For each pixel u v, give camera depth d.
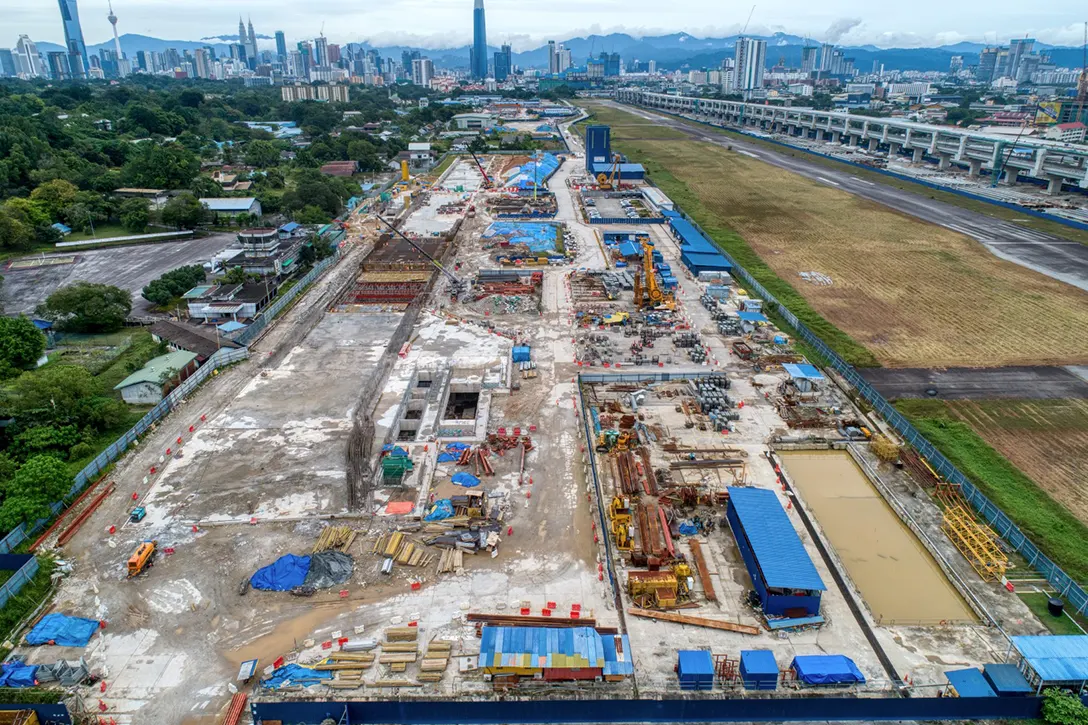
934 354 81.94
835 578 46.78
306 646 40.28
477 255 123.00
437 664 38.62
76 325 87.38
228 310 90.00
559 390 71.88
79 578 45.69
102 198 143.62
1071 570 47.12
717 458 59.88
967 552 48.91
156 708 36.53
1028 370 77.62
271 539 49.47
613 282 104.25
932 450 60.19
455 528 50.47
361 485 55.34
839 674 37.66
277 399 70.19
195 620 42.28
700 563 47.28
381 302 100.19
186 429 64.31
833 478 58.75
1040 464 60.16
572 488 55.34
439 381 73.19
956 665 39.66
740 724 36.59
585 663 37.72
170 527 50.75
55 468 51.38
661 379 75.12
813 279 109.75
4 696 36.62
